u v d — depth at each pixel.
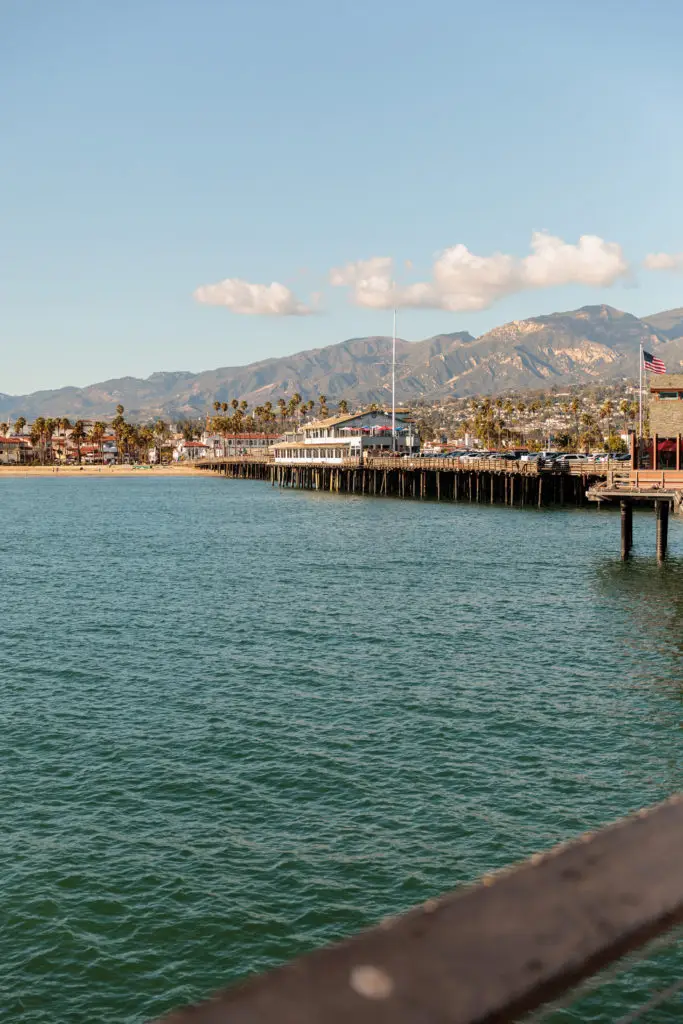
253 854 18.69
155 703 28.25
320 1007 1.54
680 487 55.69
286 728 25.89
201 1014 1.53
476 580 52.06
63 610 43.81
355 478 147.50
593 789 21.77
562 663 33.12
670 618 40.88
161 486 199.12
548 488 109.12
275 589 49.78
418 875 17.86
